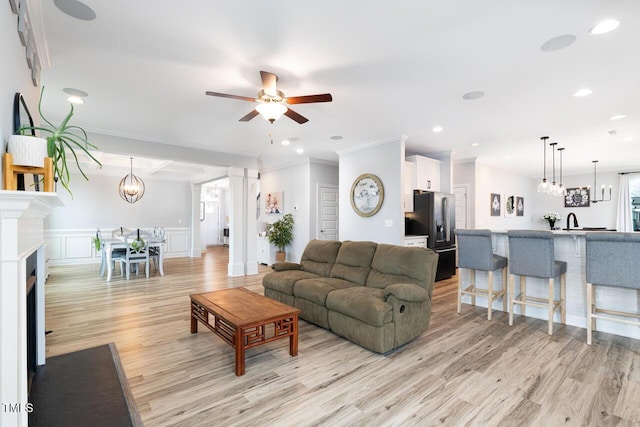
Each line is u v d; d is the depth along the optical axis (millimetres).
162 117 4070
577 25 2127
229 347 2896
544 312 3688
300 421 1844
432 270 3227
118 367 2322
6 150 1507
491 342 3006
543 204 9539
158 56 2559
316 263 4281
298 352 2801
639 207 7910
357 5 1933
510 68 2748
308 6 1945
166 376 2359
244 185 6445
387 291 2846
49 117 4043
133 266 7062
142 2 1905
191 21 2104
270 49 2451
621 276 2777
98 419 1709
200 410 1944
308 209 7137
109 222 8211
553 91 3244
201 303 2949
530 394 2121
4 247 1263
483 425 1806
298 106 3674
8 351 1272
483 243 3676
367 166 5500
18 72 1741
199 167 8141
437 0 1883
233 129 4637
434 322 3588
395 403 2023
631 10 1959
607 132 4770
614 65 2688
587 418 1866
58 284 5434
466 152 6238
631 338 3082
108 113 3918
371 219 5395
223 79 2979
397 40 2326
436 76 2906
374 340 2740
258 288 5184
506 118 4113
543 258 3227
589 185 8695
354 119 4168
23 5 1672
